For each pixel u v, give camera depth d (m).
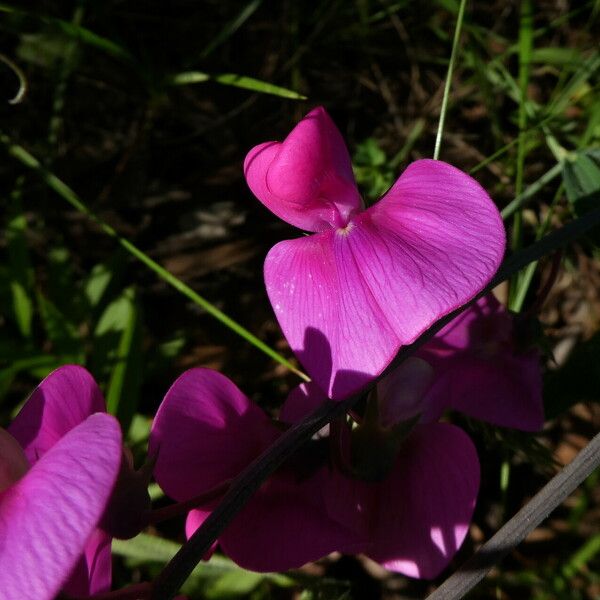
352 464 0.10
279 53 0.20
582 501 0.16
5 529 0.06
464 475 0.10
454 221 0.09
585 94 0.18
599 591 0.15
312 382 0.10
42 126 0.20
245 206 0.19
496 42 0.20
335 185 0.09
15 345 0.16
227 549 0.09
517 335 0.11
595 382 0.13
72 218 0.19
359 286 0.09
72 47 0.20
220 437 0.10
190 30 0.21
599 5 0.19
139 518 0.08
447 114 0.20
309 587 0.13
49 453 0.07
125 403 0.15
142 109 0.20
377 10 0.21
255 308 0.18
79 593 0.08
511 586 0.16
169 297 0.18
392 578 0.16
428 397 0.10
